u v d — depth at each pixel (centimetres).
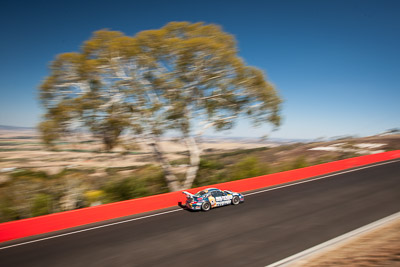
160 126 1623
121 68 1591
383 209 1029
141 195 1742
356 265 575
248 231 893
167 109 1619
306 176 1870
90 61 1439
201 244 810
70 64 1480
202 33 1642
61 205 1379
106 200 1573
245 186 1585
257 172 1983
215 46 1556
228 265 662
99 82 1527
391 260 573
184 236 885
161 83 1593
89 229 1015
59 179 1606
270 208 1155
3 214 1223
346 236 785
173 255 745
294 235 829
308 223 931
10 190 1353
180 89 1644
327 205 1139
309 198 1280
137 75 1623
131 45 1502
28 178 1645
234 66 1677
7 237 933
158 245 823
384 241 698
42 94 1466
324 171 1981
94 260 745
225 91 1788
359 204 1119
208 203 1186
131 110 1566
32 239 933
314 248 718
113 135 1579
